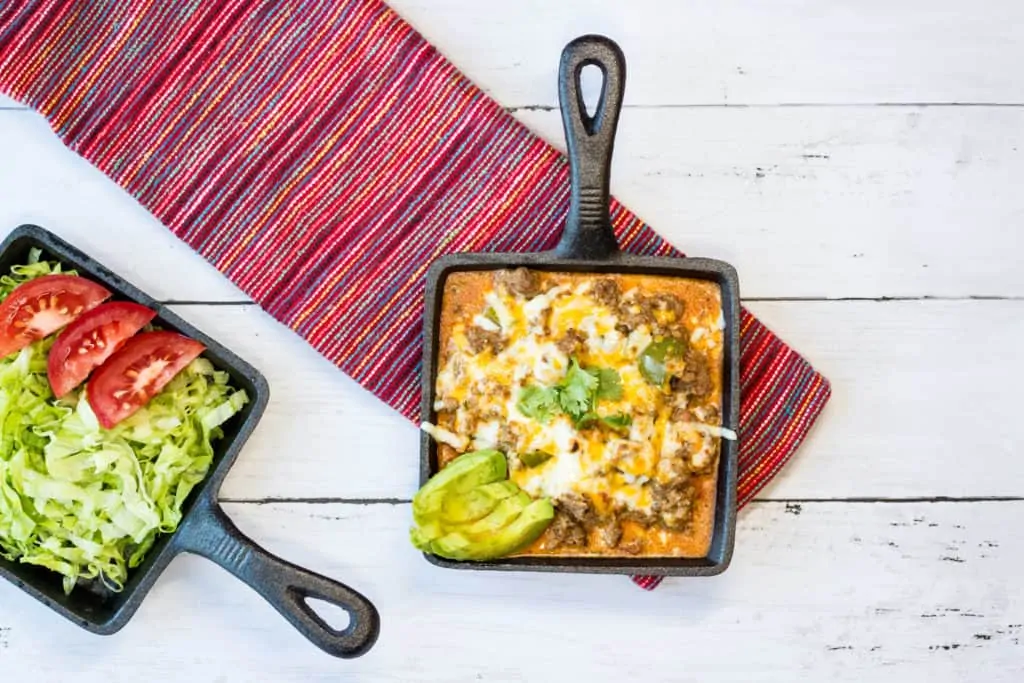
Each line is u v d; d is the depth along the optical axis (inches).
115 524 31.3
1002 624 33.4
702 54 32.9
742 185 33.1
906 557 33.4
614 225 32.4
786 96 33.0
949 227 33.2
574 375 30.1
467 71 32.9
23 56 31.9
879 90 33.1
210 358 31.8
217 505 31.1
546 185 32.3
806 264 33.2
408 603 33.3
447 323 31.0
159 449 31.4
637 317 30.4
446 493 30.1
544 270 31.0
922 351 33.3
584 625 33.4
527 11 32.9
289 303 32.4
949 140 33.2
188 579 33.3
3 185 32.8
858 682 33.4
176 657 33.3
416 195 32.4
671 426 30.4
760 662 33.4
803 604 33.4
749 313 32.6
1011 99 33.1
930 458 33.3
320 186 32.4
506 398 30.4
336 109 32.2
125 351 31.1
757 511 33.3
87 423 31.0
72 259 31.4
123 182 32.3
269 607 33.3
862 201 33.2
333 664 33.5
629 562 30.5
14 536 31.2
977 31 33.1
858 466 33.3
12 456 31.1
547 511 30.0
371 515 33.2
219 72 32.2
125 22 32.0
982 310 33.3
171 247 32.9
